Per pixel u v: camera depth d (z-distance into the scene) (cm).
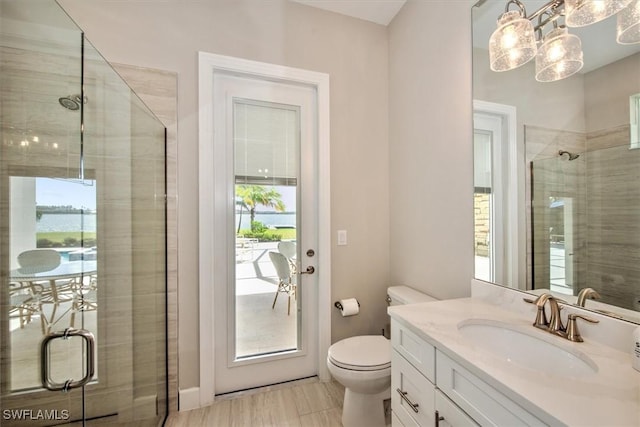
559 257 104
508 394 65
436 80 162
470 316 112
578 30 99
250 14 178
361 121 205
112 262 138
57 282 118
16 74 118
